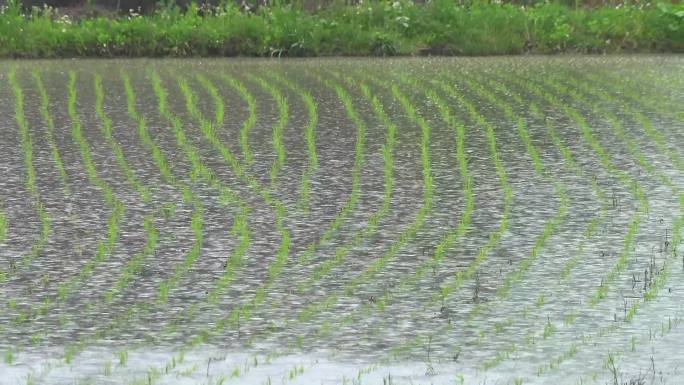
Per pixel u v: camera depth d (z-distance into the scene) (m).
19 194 17.34
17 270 13.78
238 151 20.30
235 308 12.45
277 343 11.39
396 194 17.39
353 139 21.28
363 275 13.59
